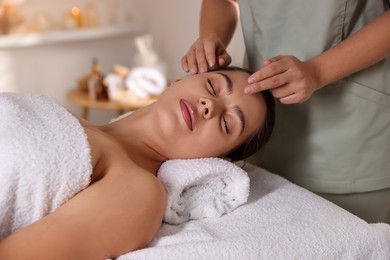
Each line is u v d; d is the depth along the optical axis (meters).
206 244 1.00
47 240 0.90
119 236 0.97
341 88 1.33
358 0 1.27
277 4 1.34
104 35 3.32
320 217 1.15
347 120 1.35
